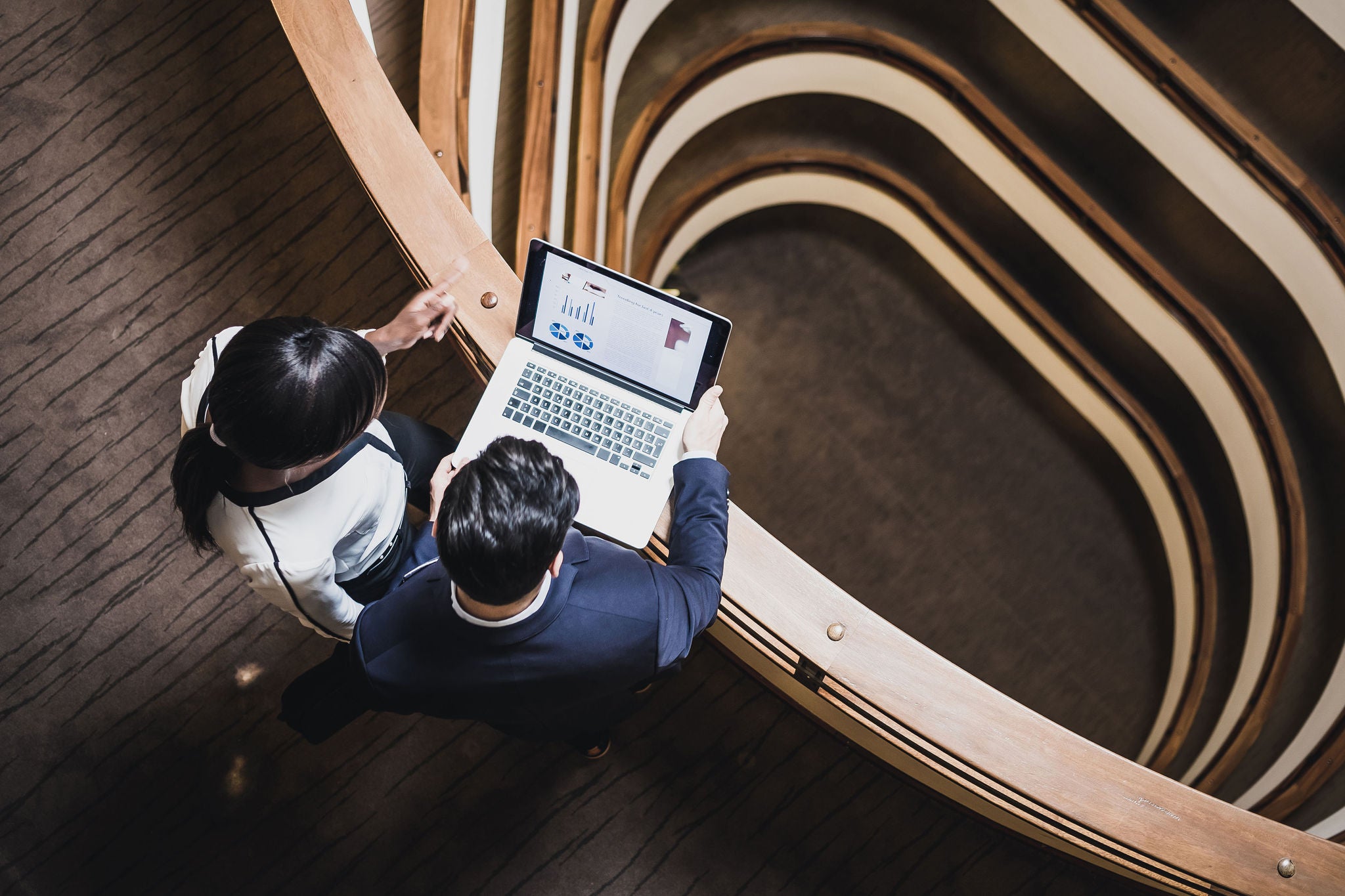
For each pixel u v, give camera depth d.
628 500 1.82
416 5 3.46
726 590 1.86
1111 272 7.11
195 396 1.49
